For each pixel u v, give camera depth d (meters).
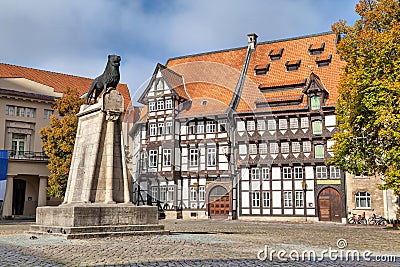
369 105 21.52
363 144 23.47
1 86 37.75
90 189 14.37
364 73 21.92
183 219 31.70
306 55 39.62
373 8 23.81
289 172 35.19
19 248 11.11
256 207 35.47
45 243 12.02
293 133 35.22
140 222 14.69
